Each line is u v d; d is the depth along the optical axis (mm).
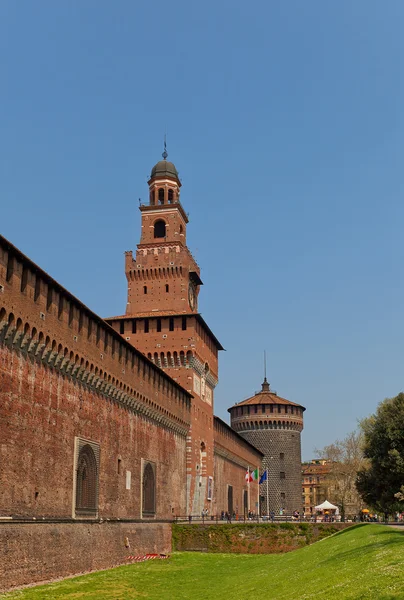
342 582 30078
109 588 43969
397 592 24484
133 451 67125
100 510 56750
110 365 60250
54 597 38375
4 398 40625
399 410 65375
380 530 55312
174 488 82812
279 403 146375
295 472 144500
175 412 83125
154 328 92000
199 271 105938
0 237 39500
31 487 43781
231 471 118625
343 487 134000
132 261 100188
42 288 46375
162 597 40875
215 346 107125
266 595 34281
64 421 50000
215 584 47094
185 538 78938
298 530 77438
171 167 106188
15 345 42531
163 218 102062
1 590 38969
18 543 41438
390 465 64562
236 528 78375
